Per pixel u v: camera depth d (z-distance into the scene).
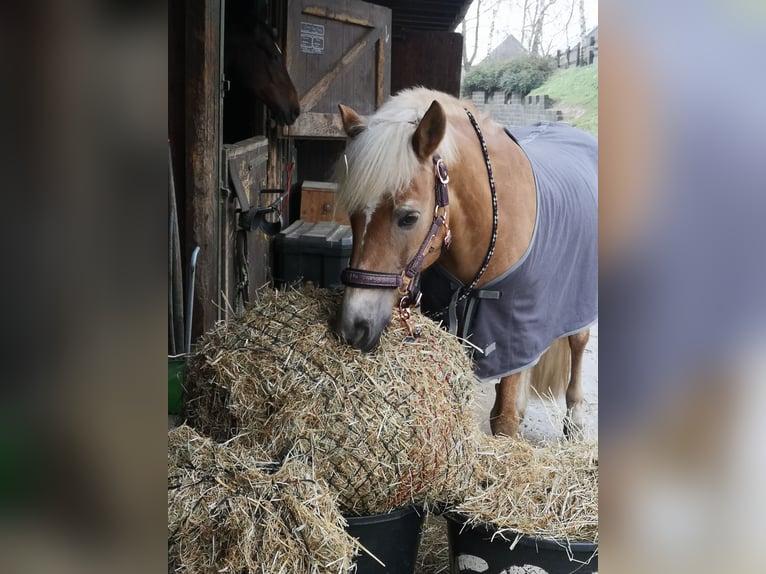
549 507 1.54
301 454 1.39
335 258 3.06
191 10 2.27
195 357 1.61
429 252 1.65
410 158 1.54
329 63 4.01
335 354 1.48
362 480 1.40
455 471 1.53
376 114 1.63
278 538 1.21
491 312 1.88
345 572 1.23
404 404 1.44
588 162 2.38
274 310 1.58
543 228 1.90
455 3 5.96
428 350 1.56
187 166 2.35
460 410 1.57
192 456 1.34
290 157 4.38
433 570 1.85
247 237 2.85
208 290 2.39
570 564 1.46
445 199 1.62
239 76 3.43
